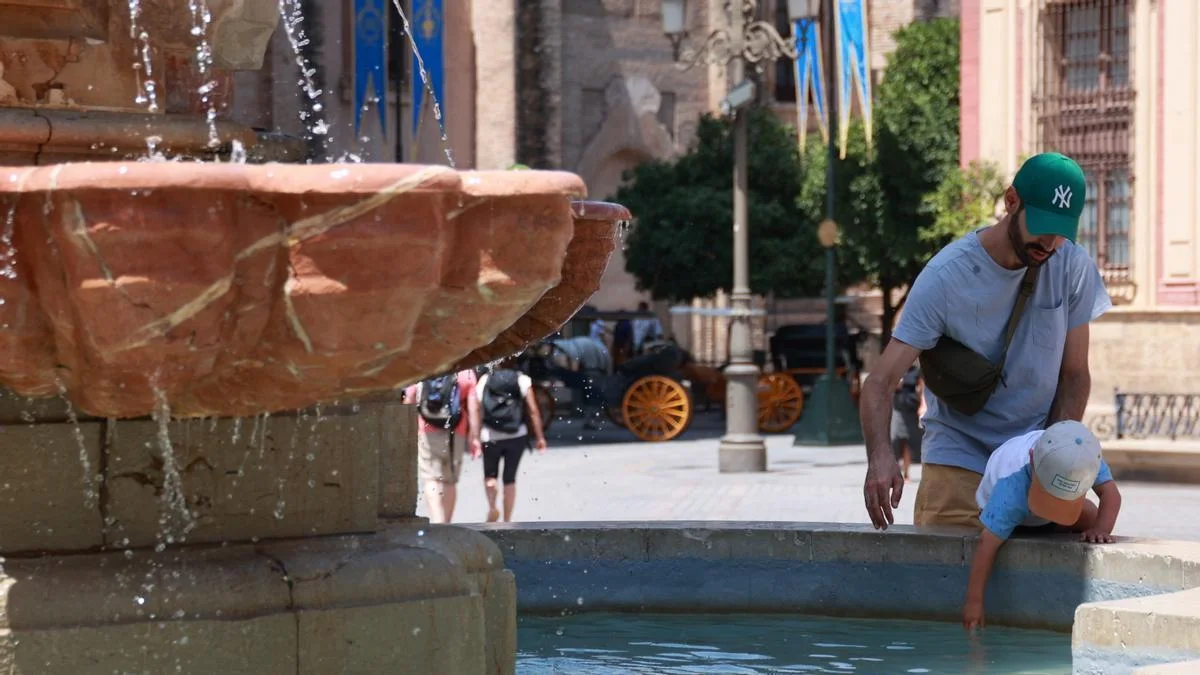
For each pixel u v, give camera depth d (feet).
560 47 177.58
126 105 14.57
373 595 13.87
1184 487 63.21
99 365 11.85
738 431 75.25
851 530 22.97
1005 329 21.45
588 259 16.15
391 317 11.85
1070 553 20.93
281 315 11.84
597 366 109.40
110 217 11.05
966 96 103.30
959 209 102.58
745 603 23.50
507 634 16.20
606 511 56.90
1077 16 98.84
